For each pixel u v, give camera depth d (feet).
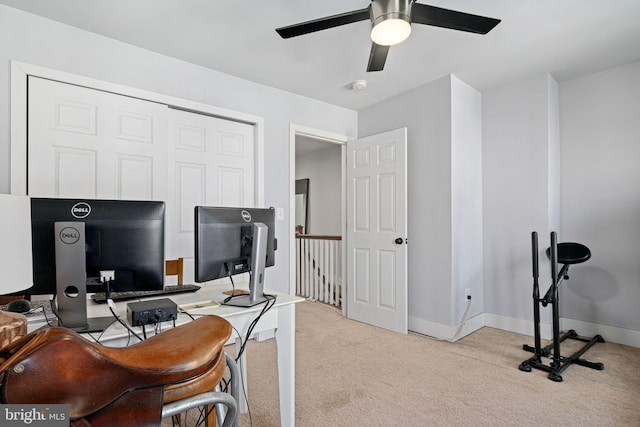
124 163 7.97
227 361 3.91
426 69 9.45
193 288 5.67
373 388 6.88
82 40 7.39
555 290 7.77
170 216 8.67
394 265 10.62
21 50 6.73
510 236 10.53
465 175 10.37
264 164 10.32
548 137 9.78
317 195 19.70
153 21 7.11
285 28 5.67
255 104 10.17
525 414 5.90
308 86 10.51
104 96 7.72
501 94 10.74
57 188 7.16
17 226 2.95
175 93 8.68
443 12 5.34
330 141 12.30
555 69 9.53
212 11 6.78
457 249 9.95
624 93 9.30
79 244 3.67
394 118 11.40
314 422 5.71
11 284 2.86
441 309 9.94
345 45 8.09
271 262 5.60
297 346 9.27
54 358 1.84
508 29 7.40
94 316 4.20
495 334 10.21
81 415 1.90
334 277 14.20
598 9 6.69
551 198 9.89
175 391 2.58
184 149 8.96
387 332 10.50
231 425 2.90
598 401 6.29
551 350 8.70
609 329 9.46
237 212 4.95
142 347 2.37
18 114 6.70
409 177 10.91
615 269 9.41
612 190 9.49
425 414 5.94
